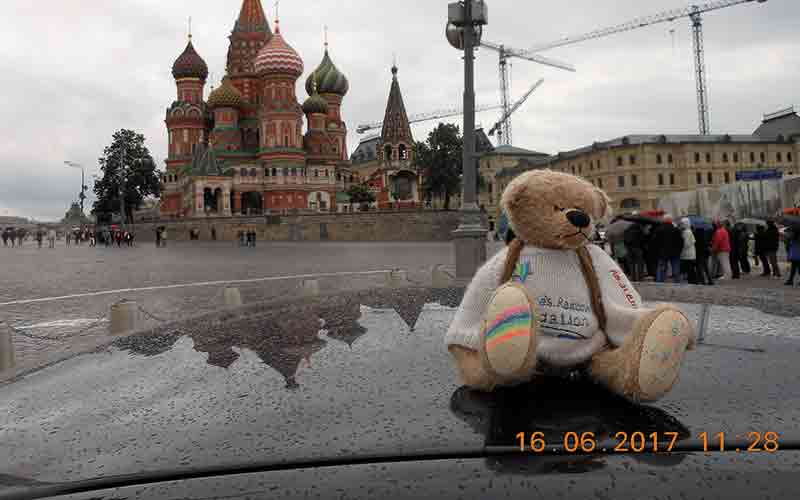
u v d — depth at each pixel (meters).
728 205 28.81
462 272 12.27
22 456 1.41
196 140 87.19
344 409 1.53
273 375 1.92
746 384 1.61
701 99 109.31
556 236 1.78
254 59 88.19
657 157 75.88
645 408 1.45
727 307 2.74
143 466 1.29
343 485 1.15
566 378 1.75
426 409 1.49
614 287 1.82
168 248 47.88
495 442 1.28
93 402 1.79
